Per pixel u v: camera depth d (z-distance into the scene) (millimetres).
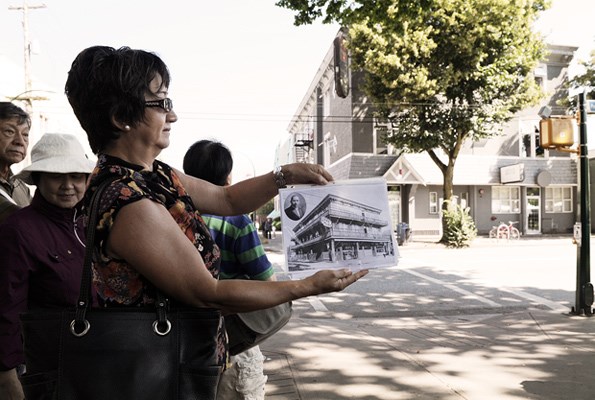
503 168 25391
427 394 4109
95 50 1368
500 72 18266
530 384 4332
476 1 17359
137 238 1212
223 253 2389
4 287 2107
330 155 28094
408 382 4398
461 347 5574
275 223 37062
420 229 24875
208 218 2375
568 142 7035
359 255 1659
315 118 31797
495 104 19188
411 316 7734
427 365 4891
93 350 1219
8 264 2129
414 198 24812
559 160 26391
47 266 2209
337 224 1677
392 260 1660
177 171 1812
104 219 1242
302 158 36969
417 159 24719
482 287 10062
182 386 1240
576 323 6715
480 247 19219
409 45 17766
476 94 19422
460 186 26016
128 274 1272
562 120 7027
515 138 26062
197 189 1816
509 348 5523
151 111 1377
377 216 1686
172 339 1252
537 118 26125
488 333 6281
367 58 18125
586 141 7188
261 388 2566
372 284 10492
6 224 2215
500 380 4434
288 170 1830
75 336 1225
